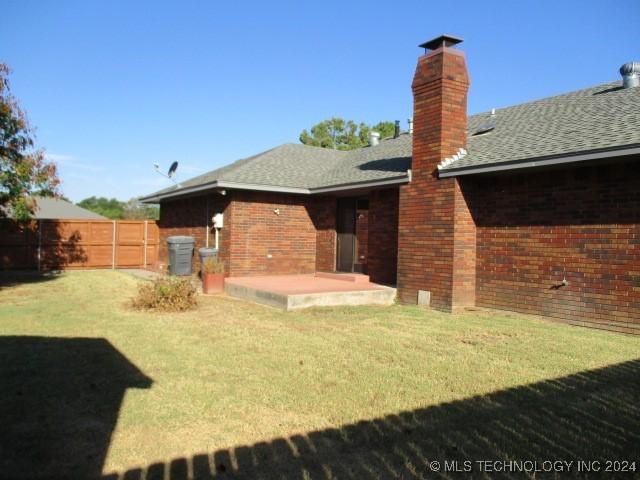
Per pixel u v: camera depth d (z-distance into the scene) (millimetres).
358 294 10906
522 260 9414
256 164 15758
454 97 10391
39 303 10555
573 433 4066
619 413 4488
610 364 6047
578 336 7582
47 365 5832
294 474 3391
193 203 17016
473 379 5449
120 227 20469
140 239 20828
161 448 3758
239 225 14148
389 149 16156
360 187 12328
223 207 14539
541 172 9102
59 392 4918
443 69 10234
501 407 4621
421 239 10672
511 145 9781
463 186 10039
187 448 3764
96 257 20062
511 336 7605
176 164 17172
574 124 9578
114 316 9062
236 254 14102
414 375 5598
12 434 3969
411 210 10969
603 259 8125
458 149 10453
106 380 5309
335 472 3420
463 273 10062
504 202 9766
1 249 18500
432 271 10375
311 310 10000
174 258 15453
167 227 19703
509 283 9656
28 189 12359
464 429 4133
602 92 11258
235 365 5934
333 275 13820
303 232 15344
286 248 14992
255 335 7594
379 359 6270
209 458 3609
